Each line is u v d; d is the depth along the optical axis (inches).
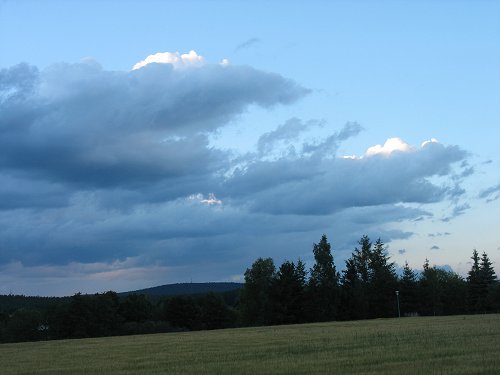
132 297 5339.6
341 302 4503.0
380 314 4665.4
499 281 5260.8
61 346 1862.7
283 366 845.2
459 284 5477.4
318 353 1061.1
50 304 4911.4
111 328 4712.1
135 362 1087.0
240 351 1208.8
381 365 803.4
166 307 5280.5
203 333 2443.4
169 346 1537.9
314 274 4441.4
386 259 4810.5
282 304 4446.4
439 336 1349.7
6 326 4987.7
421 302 4753.9
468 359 829.2
